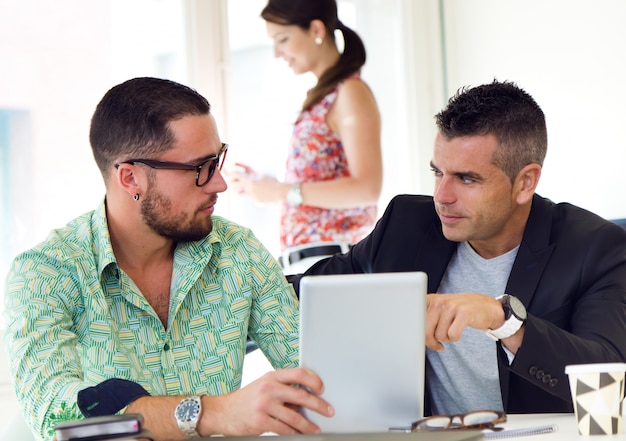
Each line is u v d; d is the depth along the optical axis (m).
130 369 1.76
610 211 3.51
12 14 3.17
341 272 2.17
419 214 2.11
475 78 4.04
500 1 3.90
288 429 1.41
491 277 1.97
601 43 3.51
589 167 3.59
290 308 1.94
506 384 1.80
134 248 1.84
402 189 3.94
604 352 1.65
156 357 1.81
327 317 1.41
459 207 1.90
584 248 1.87
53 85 3.23
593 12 3.54
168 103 1.78
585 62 3.58
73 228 1.87
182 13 3.46
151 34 3.41
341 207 3.22
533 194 1.97
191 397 1.44
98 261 1.81
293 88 3.39
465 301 1.53
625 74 3.43
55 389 1.55
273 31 3.38
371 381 1.41
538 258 1.89
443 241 2.04
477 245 1.98
